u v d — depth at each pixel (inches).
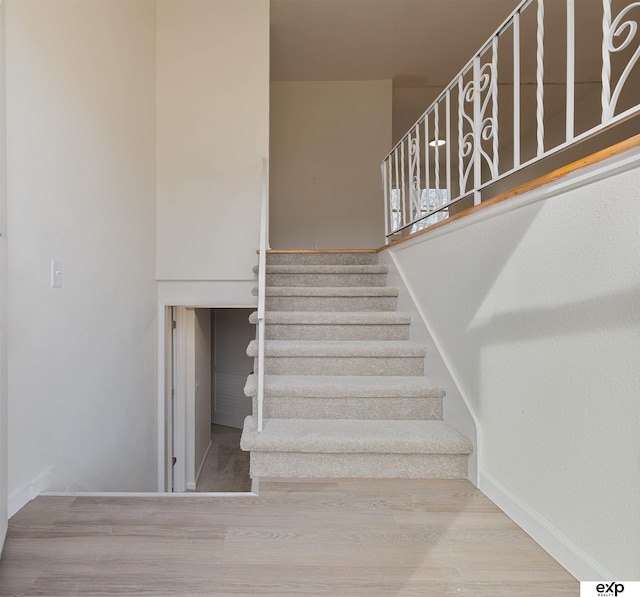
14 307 54.9
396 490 61.9
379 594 41.1
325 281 114.3
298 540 49.3
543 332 48.6
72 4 71.6
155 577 42.7
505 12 137.5
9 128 54.1
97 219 81.7
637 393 36.0
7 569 43.4
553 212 46.9
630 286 36.8
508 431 55.7
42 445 61.6
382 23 143.9
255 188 127.6
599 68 167.6
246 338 227.1
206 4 127.5
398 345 86.9
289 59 166.6
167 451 135.1
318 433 67.7
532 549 48.0
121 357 94.6
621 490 37.5
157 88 125.5
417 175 98.5
